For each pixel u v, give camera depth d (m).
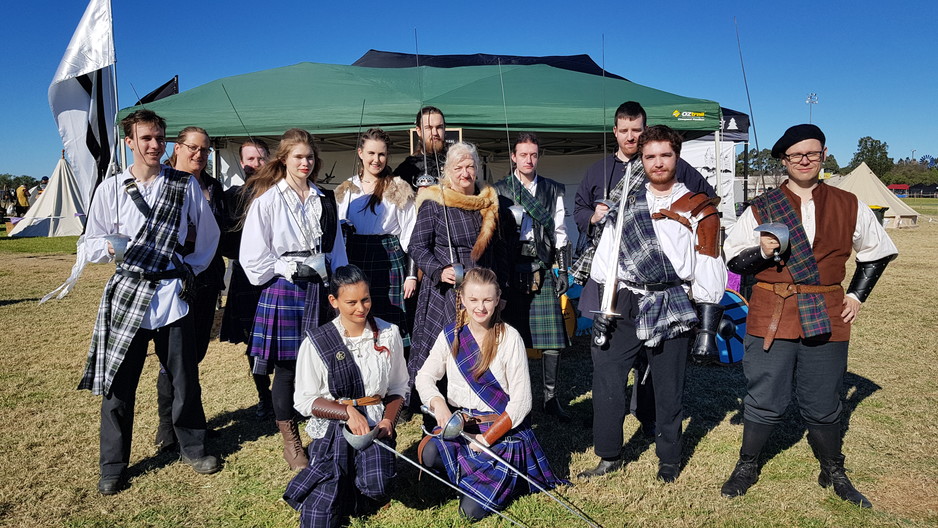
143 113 3.13
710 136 10.84
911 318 6.90
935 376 4.79
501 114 6.79
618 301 3.12
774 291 2.92
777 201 2.91
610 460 3.26
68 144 4.84
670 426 3.15
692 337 3.20
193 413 3.37
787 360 2.94
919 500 2.97
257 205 3.25
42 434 3.83
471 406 3.00
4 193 29.52
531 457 3.00
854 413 4.06
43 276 10.98
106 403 3.14
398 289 4.00
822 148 2.80
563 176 11.02
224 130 6.80
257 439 3.82
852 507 2.91
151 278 3.13
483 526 2.79
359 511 2.91
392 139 9.07
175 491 3.16
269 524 2.86
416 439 3.76
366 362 2.90
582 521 2.82
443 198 3.51
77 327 6.92
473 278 2.88
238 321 4.25
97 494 3.12
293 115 6.78
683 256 2.98
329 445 2.83
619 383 3.19
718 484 3.17
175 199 3.21
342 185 4.09
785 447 3.61
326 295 3.36
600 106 6.88
